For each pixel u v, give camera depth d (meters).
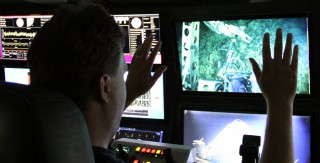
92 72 0.68
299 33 1.84
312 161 1.93
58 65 0.67
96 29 0.68
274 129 0.82
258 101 2.03
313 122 1.91
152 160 1.61
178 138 2.27
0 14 2.47
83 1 0.75
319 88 1.90
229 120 2.09
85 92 0.69
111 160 0.72
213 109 2.12
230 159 2.08
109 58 0.69
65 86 0.68
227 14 2.01
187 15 2.11
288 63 0.86
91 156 0.65
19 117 0.58
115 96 0.74
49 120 0.58
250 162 1.13
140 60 1.04
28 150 0.58
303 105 1.95
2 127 0.59
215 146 2.12
